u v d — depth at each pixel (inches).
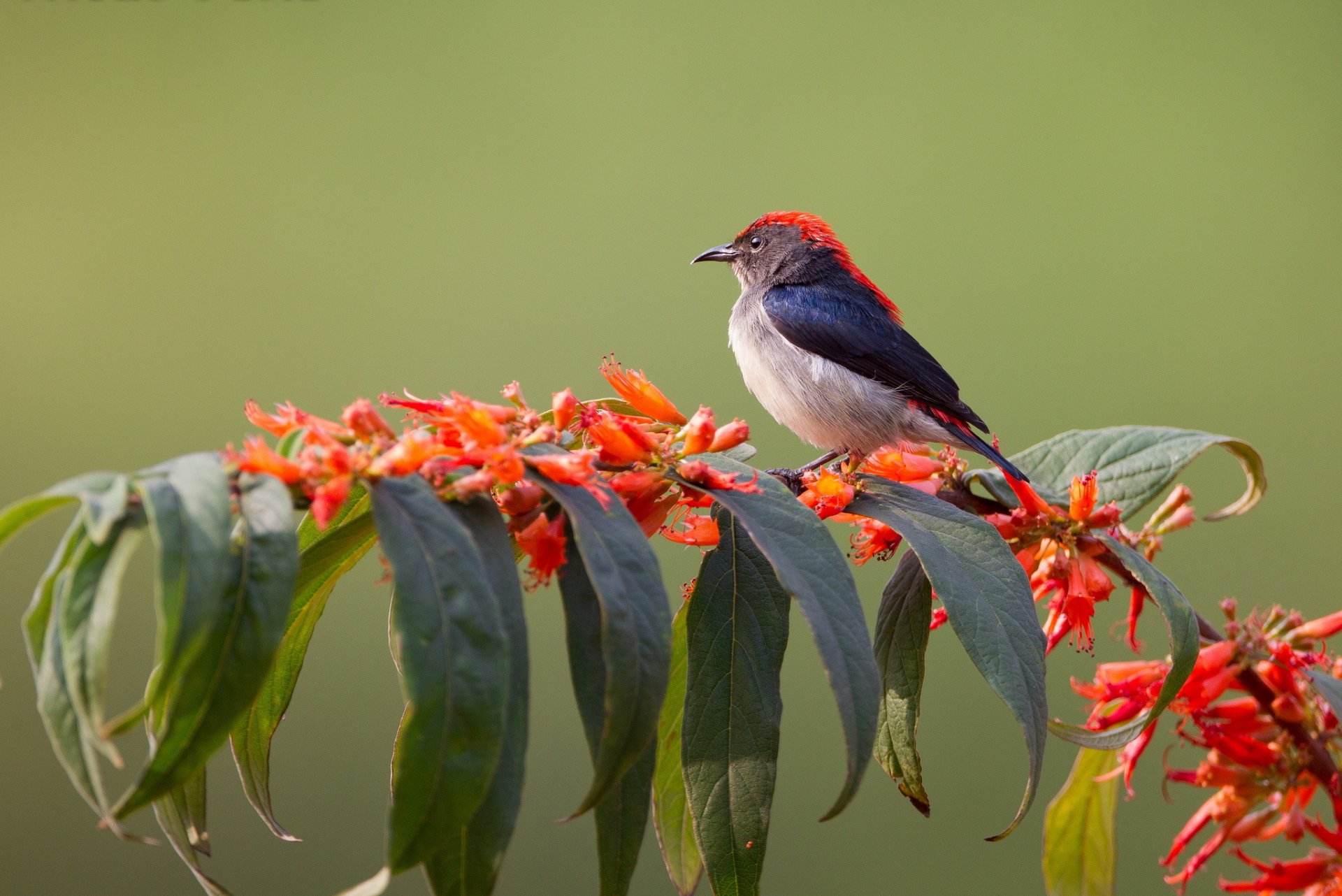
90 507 113.9
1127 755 232.1
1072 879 261.1
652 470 175.0
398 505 131.7
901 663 210.1
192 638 112.1
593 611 149.6
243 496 127.0
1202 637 232.1
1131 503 242.5
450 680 122.6
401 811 119.4
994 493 239.1
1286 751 224.4
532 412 165.2
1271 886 222.8
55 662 118.7
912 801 209.3
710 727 171.0
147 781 115.9
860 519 216.5
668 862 188.7
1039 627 177.8
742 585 178.5
